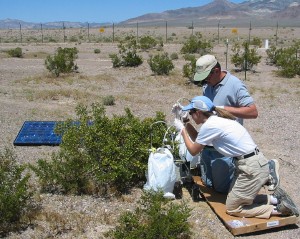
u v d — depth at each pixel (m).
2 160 5.55
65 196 4.81
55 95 11.40
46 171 4.95
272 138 7.58
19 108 9.69
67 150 4.95
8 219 4.07
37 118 8.80
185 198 4.81
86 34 61.19
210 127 4.06
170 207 3.99
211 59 4.36
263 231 4.18
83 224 4.19
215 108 4.25
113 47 29.59
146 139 5.17
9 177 4.83
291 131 8.07
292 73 15.59
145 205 4.11
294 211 4.18
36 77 14.84
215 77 4.42
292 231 4.18
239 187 4.14
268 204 4.27
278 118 9.16
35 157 6.26
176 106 4.79
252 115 4.38
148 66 17.97
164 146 5.11
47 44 33.56
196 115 4.25
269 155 6.60
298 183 5.44
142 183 5.20
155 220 3.71
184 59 21.20
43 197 4.77
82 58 21.98
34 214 4.30
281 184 5.40
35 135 7.26
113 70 17.20
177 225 3.74
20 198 4.47
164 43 34.06
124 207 4.60
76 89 12.52
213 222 4.32
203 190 4.81
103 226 4.19
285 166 6.09
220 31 69.25
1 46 31.31
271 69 17.70
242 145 4.05
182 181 5.02
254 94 12.15
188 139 4.29
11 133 7.57
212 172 4.65
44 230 4.08
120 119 5.25
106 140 4.90
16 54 22.94
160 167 4.60
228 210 4.26
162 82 14.11
